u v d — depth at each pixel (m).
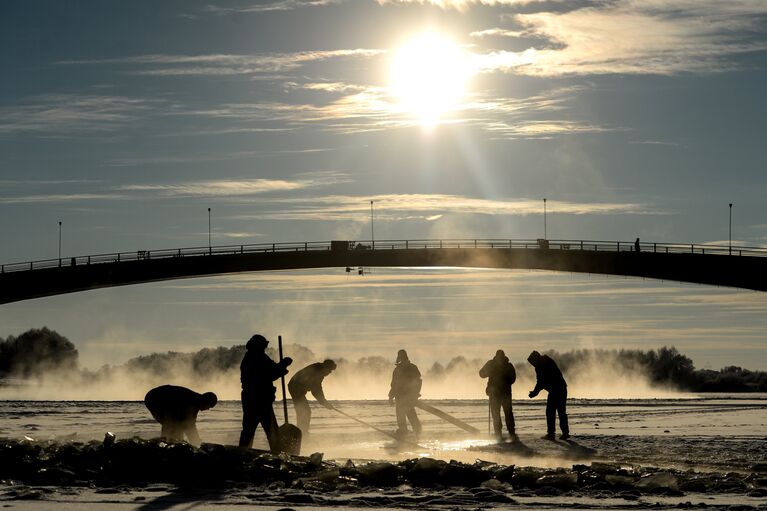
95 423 35.03
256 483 17.28
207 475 17.48
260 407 21.80
